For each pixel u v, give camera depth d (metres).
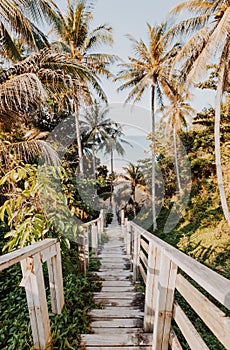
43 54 4.35
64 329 2.02
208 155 12.27
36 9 4.67
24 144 3.90
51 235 2.97
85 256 3.73
